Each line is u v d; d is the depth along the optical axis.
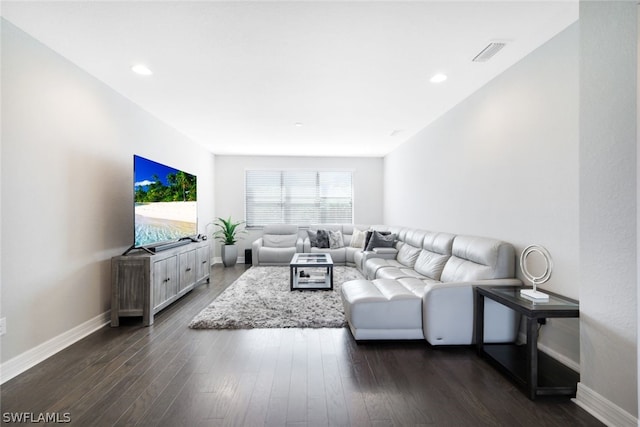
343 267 5.76
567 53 2.10
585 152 1.68
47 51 2.31
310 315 3.14
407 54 2.43
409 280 3.16
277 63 2.57
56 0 1.79
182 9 1.88
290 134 4.98
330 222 7.08
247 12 1.91
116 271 2.91
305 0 1.80
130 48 2.34
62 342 2.45
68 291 2.53
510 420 1.59
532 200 2.44
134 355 2.31
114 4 1.84
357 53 2.41
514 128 2.63
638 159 1.42
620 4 1.48
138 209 3.10
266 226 6.56
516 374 1.94
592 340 1.64
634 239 1.44
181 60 2.52
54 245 2.39
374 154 6.75
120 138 3.24
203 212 6.00
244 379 1.98
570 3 1.83
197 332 2.77
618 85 1.50
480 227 3.14
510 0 1.80
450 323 2.41
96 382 1.94
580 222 1.71
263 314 3.18
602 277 1.59
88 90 2.76
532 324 1.77
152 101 3.46
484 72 2.77
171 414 1.63
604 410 1.57
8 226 2.04
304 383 1.93
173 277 3.45
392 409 1.68
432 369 2.12
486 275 2.62
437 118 4.10
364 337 2.50
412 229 4.71
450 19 1.98
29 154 2.18
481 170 3.11
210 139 5.34
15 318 2.07
